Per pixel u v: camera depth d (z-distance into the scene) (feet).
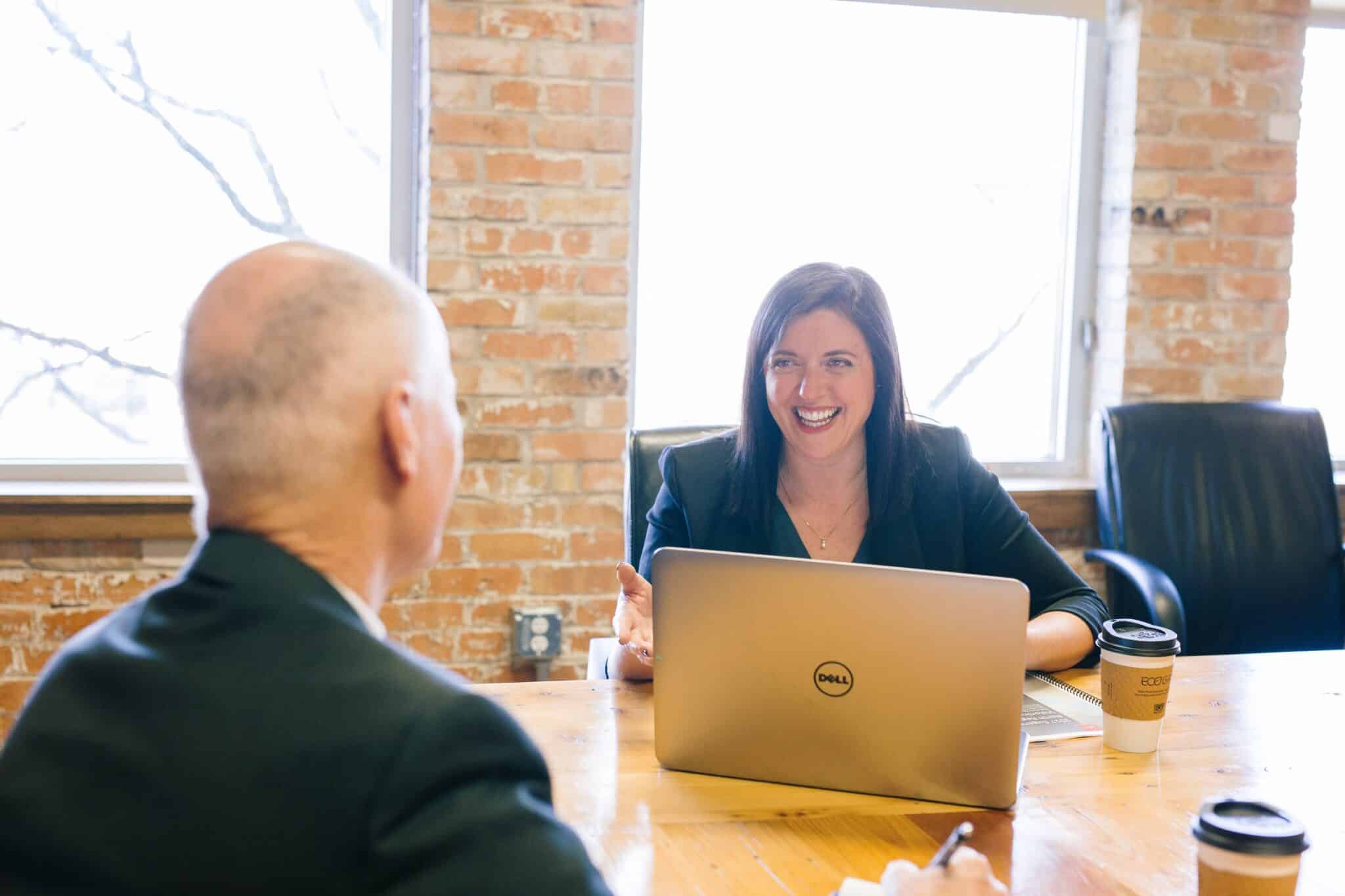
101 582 9.16
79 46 9.35
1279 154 10.78
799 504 6.56
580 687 5.72
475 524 9.63
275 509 2.73
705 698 4.64
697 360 10.63
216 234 9.73
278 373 2.68
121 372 9.67
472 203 9.38
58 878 2.44
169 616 2.68
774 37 10.44
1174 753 5.03
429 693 2.51
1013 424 11.32
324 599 2.65
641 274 10.45
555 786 4.59
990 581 4.25
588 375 9.69
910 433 6.47
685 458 6.66
